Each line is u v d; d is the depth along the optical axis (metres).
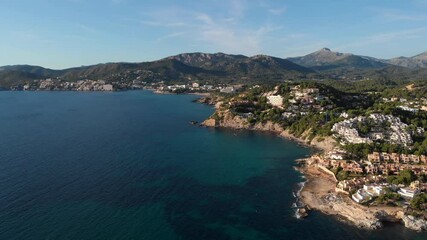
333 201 172.75
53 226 144.88
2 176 199.38
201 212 163.00
